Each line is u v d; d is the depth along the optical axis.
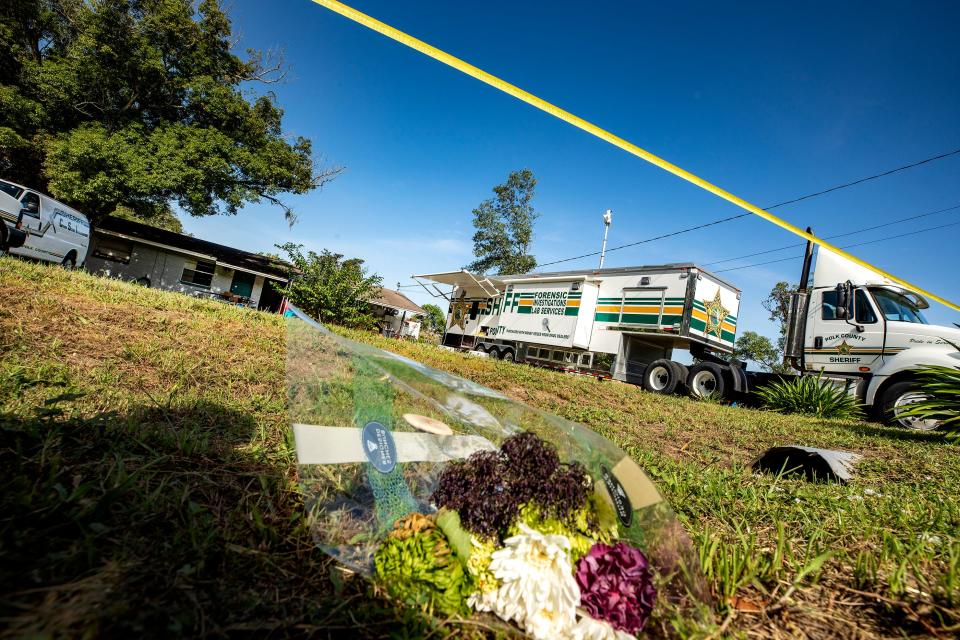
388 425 1.46
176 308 6.41
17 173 17.67
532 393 7.11
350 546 1.27
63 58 16.25
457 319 20.77
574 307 13.89
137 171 15.48
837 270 8.25
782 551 1.75
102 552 1.12
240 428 2.50
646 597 1.09
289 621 1.04
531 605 1.05
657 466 3.30
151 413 2.47
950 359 6.63
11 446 1.60
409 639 1.04
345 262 16.05
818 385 8.24
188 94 17.73
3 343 3.33
